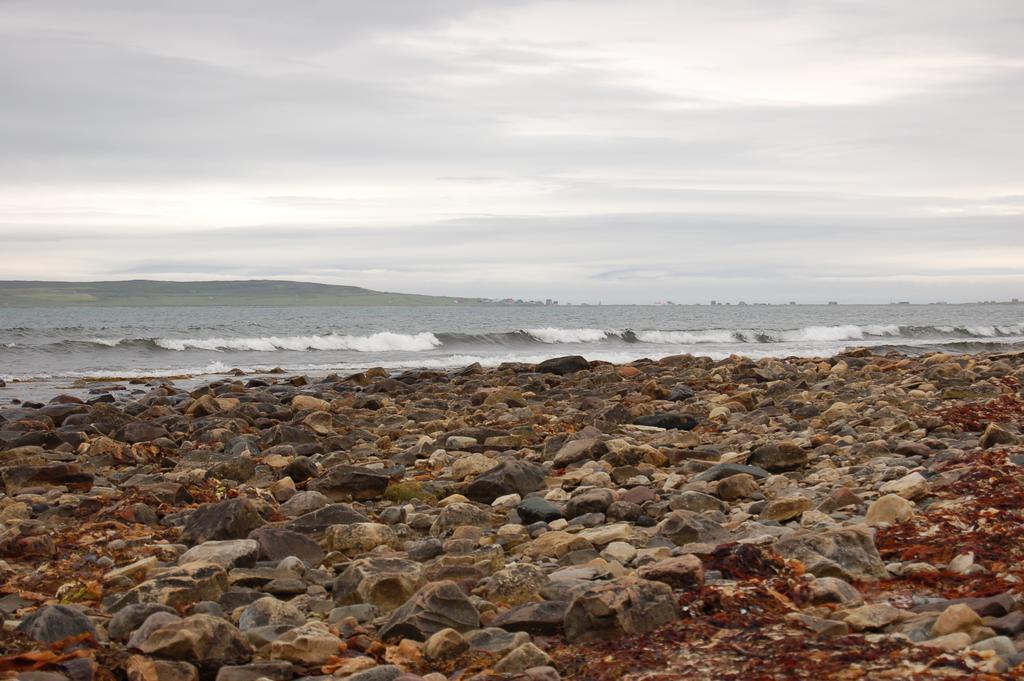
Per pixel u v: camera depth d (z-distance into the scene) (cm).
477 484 996
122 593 628
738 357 3094
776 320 11425
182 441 1449
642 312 16150
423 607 556
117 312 16612
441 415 1683
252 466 1134
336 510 857
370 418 1706
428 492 1025
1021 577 568
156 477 1102
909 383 1902
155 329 5675
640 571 596
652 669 475
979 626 480
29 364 3609
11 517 894
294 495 975
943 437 1180
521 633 532
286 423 1573
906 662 448
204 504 958
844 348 4800
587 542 745
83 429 1525
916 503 801
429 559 751
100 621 573
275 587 647
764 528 752
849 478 941
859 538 643
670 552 679
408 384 2459
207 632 515
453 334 4906
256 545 716
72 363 3669
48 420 1648
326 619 598
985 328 6675
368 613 596
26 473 1047
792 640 492
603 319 11319
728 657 480
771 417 1452
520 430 1424
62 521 905
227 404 1812
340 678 482
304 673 499
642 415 1541
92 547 775
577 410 1722
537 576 630
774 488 930
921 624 500
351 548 777
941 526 699
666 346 5038
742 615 536
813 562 618
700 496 874
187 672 491
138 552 749
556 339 5200
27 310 18975
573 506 875
